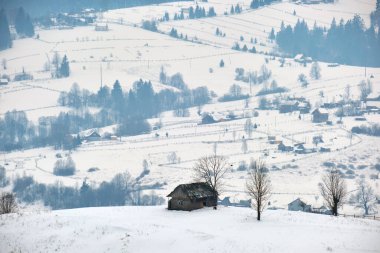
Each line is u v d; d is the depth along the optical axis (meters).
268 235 126.25
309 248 116.19
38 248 122.25
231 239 122.00
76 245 122.69
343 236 124.94
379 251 113.50
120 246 120.31
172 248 118.50
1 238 129.00
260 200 144.50
